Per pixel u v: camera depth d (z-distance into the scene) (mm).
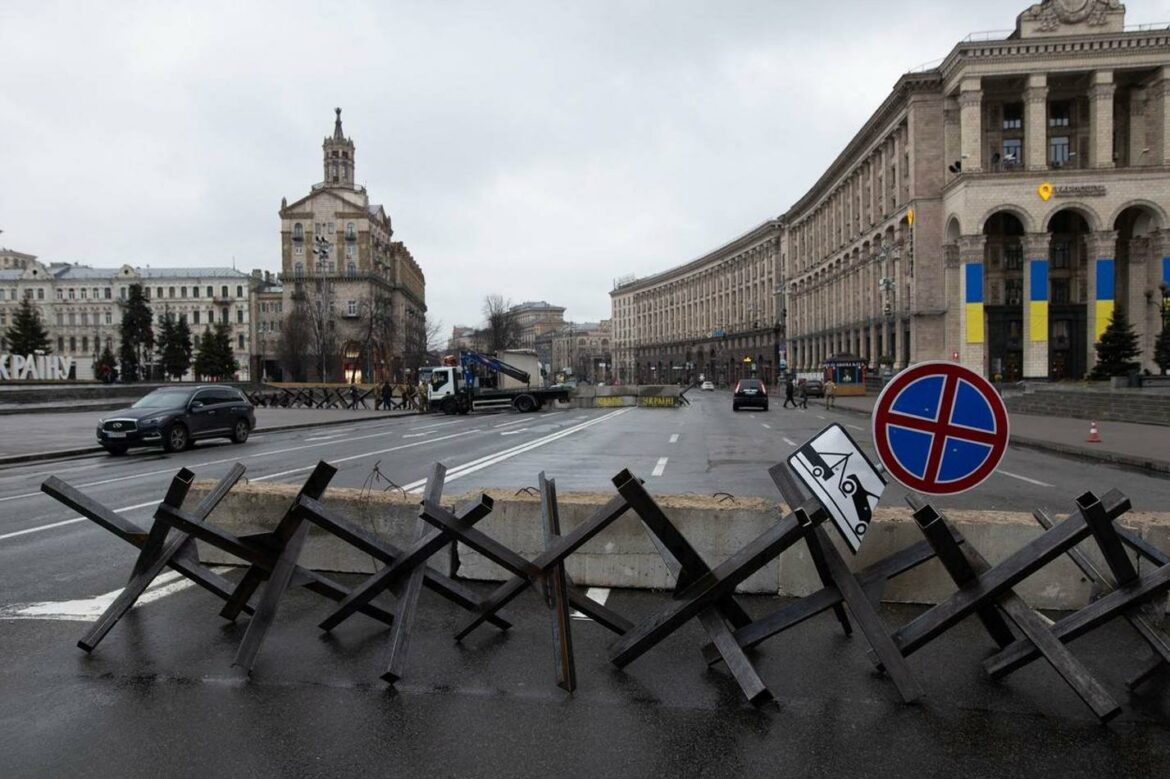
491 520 5906
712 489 10969
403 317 121000
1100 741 3381
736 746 3316
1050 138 60031
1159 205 53094
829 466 4156
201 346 85750
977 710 3688
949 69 57719
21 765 3139
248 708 3686
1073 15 55875
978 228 54125
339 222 101188
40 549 7227
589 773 3088
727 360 131000
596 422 30562
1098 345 45000
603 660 4340
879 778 3061
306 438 22875
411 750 3270
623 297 185875
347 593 4910
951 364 4312
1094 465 15039
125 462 16297
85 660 4312
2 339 77062
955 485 4316
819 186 90062
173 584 5895
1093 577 4223
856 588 3941
